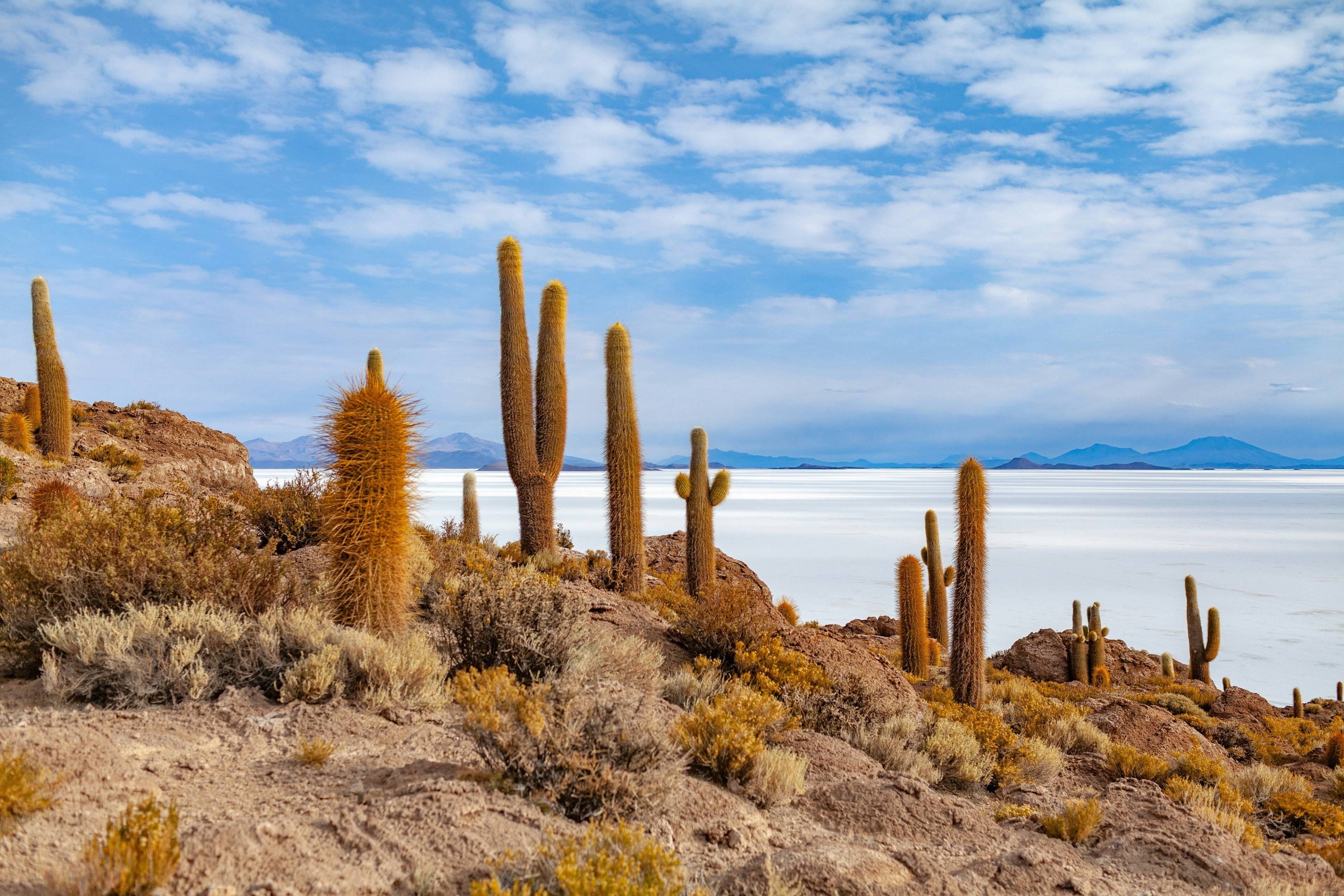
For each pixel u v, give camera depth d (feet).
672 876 12.95
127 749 17.06
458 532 62.23
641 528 53.16
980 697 44.80
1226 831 22.94
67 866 11.87
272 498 42.50
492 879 12.28
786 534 438.81
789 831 18.84
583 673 25.09
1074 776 33.91
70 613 22.79
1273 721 67.46
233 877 12.00
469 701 17.48
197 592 25.03
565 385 54.49
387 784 16.31
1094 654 89.30
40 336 73.15
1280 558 367.66
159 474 80.18
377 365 55.01
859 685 34.14
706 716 21.85
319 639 23.26
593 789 16.33
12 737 15.92
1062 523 597.93
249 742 18.74
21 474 61.36
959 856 18.39
